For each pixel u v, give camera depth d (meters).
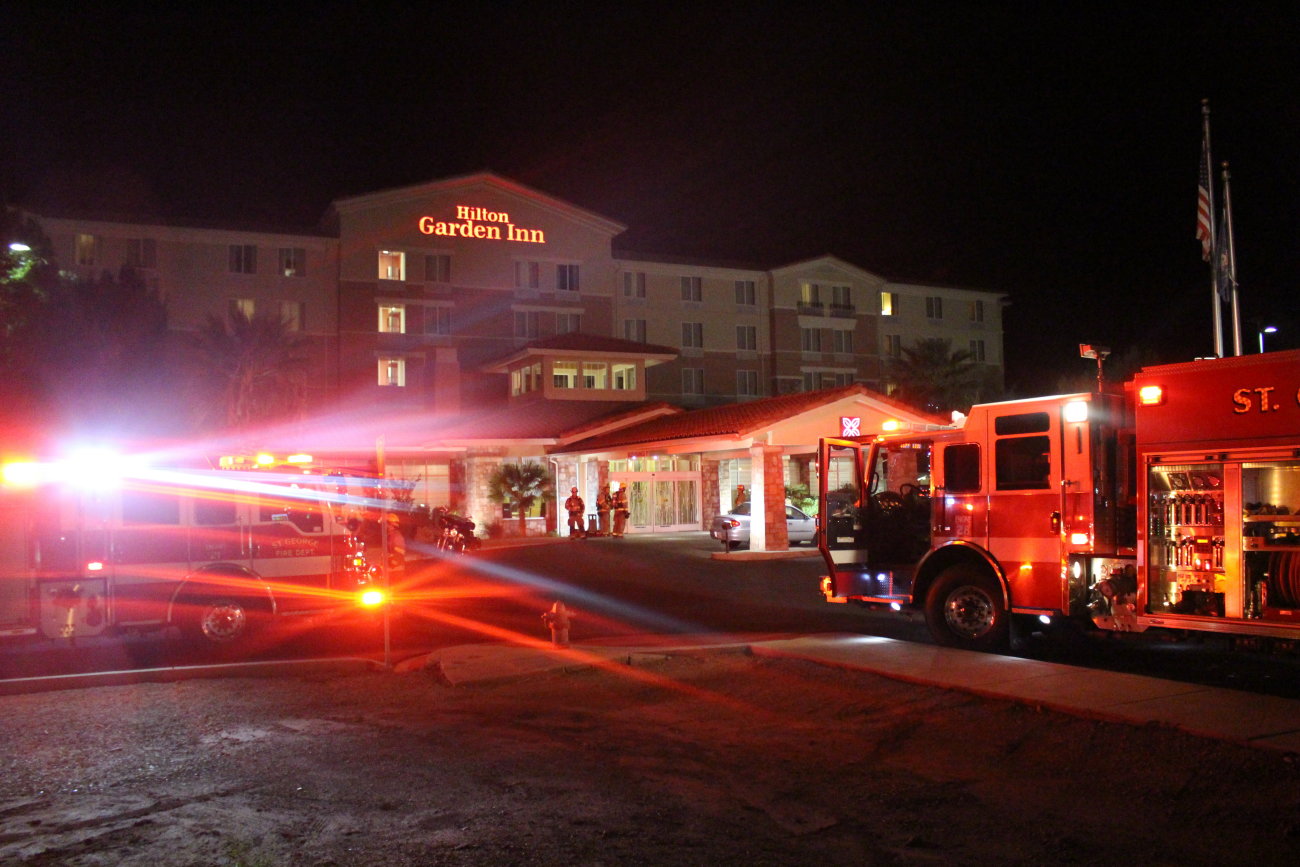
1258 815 5.78
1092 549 10.44
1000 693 8.59
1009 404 11.31
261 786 6.69
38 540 12.16
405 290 53.59
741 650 11.61
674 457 36.56
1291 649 8.77
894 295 65.88
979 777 6.80
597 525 34.31
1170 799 6.16
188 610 12.91
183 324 49.03
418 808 6.19
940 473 12.07
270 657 12.66
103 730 8.37
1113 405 10.73
